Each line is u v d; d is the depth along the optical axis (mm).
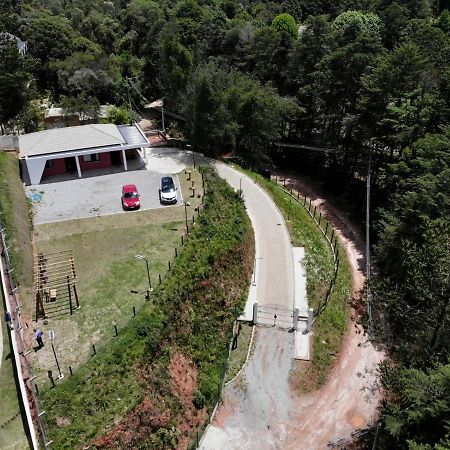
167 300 35031
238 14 97375
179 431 30406
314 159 67500
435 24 89000
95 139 51188
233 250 42562
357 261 50188
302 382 35781
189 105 59688
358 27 69062
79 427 26812
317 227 53938
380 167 56344
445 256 33875
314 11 102750
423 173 45750
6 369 28906
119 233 41812
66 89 76250
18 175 48844
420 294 35750
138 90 80562
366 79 56812
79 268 37625
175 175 52031
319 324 39906
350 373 37250
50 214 44375
